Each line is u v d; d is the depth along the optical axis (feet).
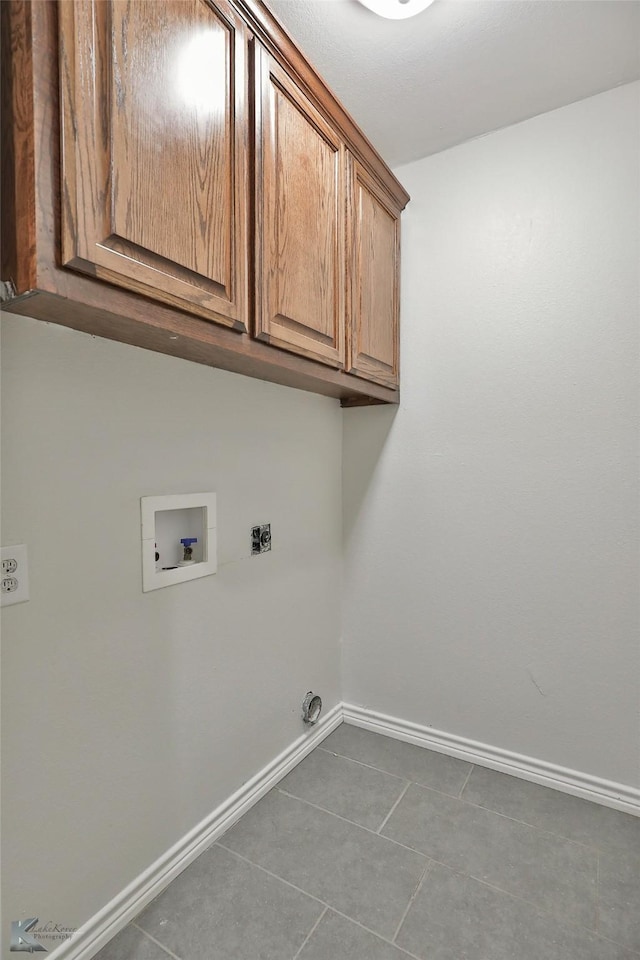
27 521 2.93
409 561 6.15
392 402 6.07
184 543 4.20
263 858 4.23
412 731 6.17
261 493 5.04
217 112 3.04
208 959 3.35
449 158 5.69
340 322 4.59
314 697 5.97
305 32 4.09
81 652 3.27
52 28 2.14
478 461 5.64
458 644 5.85
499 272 5.43
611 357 4.90
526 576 5.41
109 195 2.37
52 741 3.10
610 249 4.87
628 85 4.73
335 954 3.40
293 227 3.84
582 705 5.16
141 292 2.58
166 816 3.96
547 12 3.92
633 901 3.81
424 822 4.69
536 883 3.99
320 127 4.15
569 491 5.16
